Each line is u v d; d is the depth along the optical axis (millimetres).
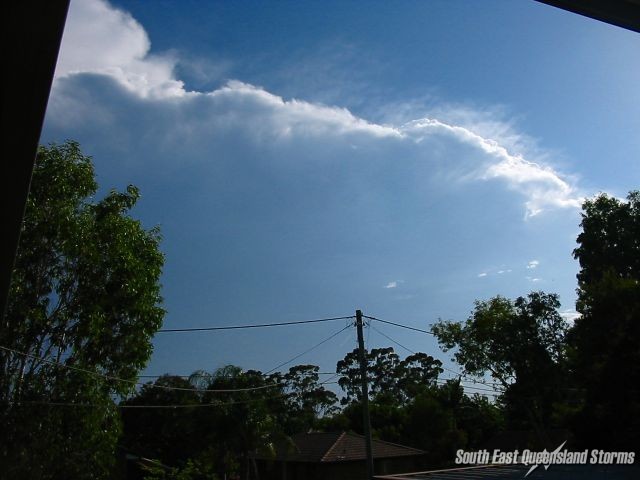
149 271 19266
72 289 17828
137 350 18641
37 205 17281
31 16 2891
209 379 31562
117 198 19422
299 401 51688
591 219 38250
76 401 17594
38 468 16984
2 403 16781
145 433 40531
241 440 30594
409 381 55938
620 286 25250
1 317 4008
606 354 23875
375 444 37094
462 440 44438
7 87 3111
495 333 36875
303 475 34688
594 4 3229
